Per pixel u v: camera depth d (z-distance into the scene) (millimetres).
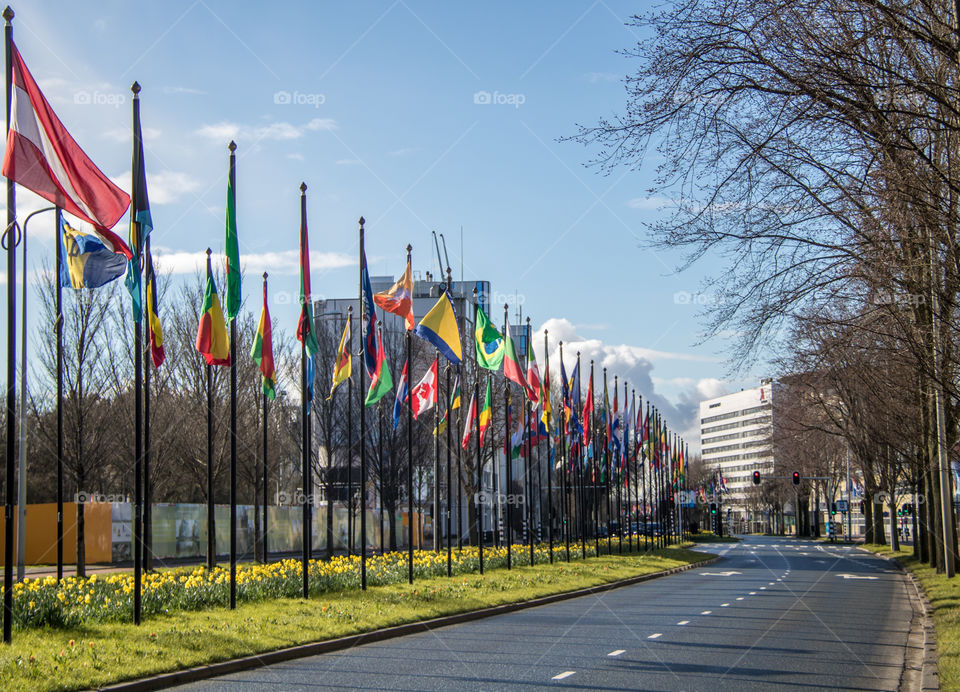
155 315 21891
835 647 17562
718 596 30328
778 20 14133
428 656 16234
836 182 16453
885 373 29422
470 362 52594
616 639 18578
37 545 44375
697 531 119875
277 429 49844
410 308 28172
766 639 18656
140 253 18812
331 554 42781
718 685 13117
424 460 53125
